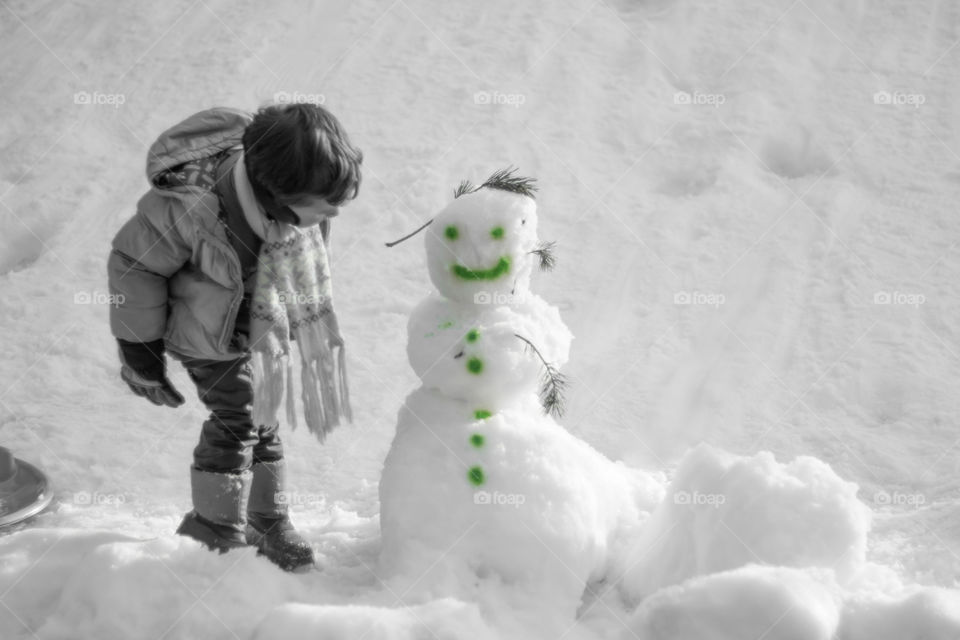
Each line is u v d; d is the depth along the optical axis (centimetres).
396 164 635
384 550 297
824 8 753
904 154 630
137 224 274
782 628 245
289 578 294
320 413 299
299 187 258
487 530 286
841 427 442
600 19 755
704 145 646
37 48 758
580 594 290
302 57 731
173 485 411
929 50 712
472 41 738
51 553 300
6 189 637
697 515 292
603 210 600
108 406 471
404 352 504
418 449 298
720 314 522
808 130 652
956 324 506
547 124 666
